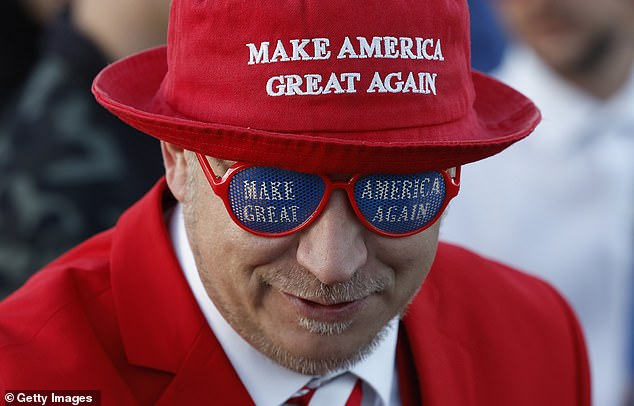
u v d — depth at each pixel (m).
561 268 4.01
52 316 2.31
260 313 2.22
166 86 2.27
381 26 2.01
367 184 2.07
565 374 2.77
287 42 2.01
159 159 3.40
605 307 4.07
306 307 2.15
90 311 2.36
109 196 3.27
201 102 2.12
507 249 4.00
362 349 2.26
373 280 2.17
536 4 4.04
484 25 4.75
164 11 3.48
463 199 3.99
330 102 2.01
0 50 4.80
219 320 2.34
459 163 2.11
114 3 3.47
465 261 2.80
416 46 2.05
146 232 2.41
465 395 2.58
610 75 4.14
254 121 2.04
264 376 2.34
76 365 2.26
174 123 1.99
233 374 2.31
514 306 2.77
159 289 2.35
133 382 2.30
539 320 2.78
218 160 2.11
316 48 2.00
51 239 3.21
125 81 2.37
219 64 2.08
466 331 2.67
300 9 1.99
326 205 2.08
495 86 2.54
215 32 2.07
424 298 2.63
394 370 2.54
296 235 2.11
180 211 2.46
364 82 2.01
